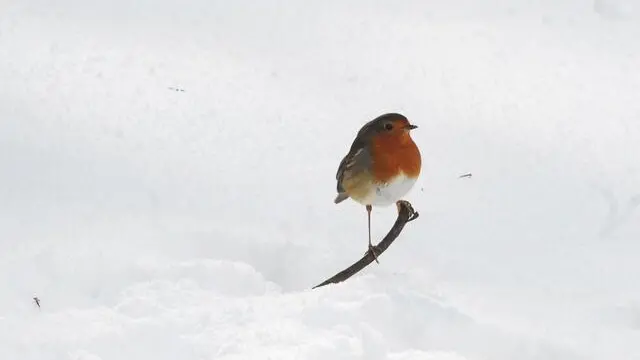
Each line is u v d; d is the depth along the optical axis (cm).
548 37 1516
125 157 1149
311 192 1104
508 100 1337
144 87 1337
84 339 725
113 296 809
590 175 1149
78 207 1012
